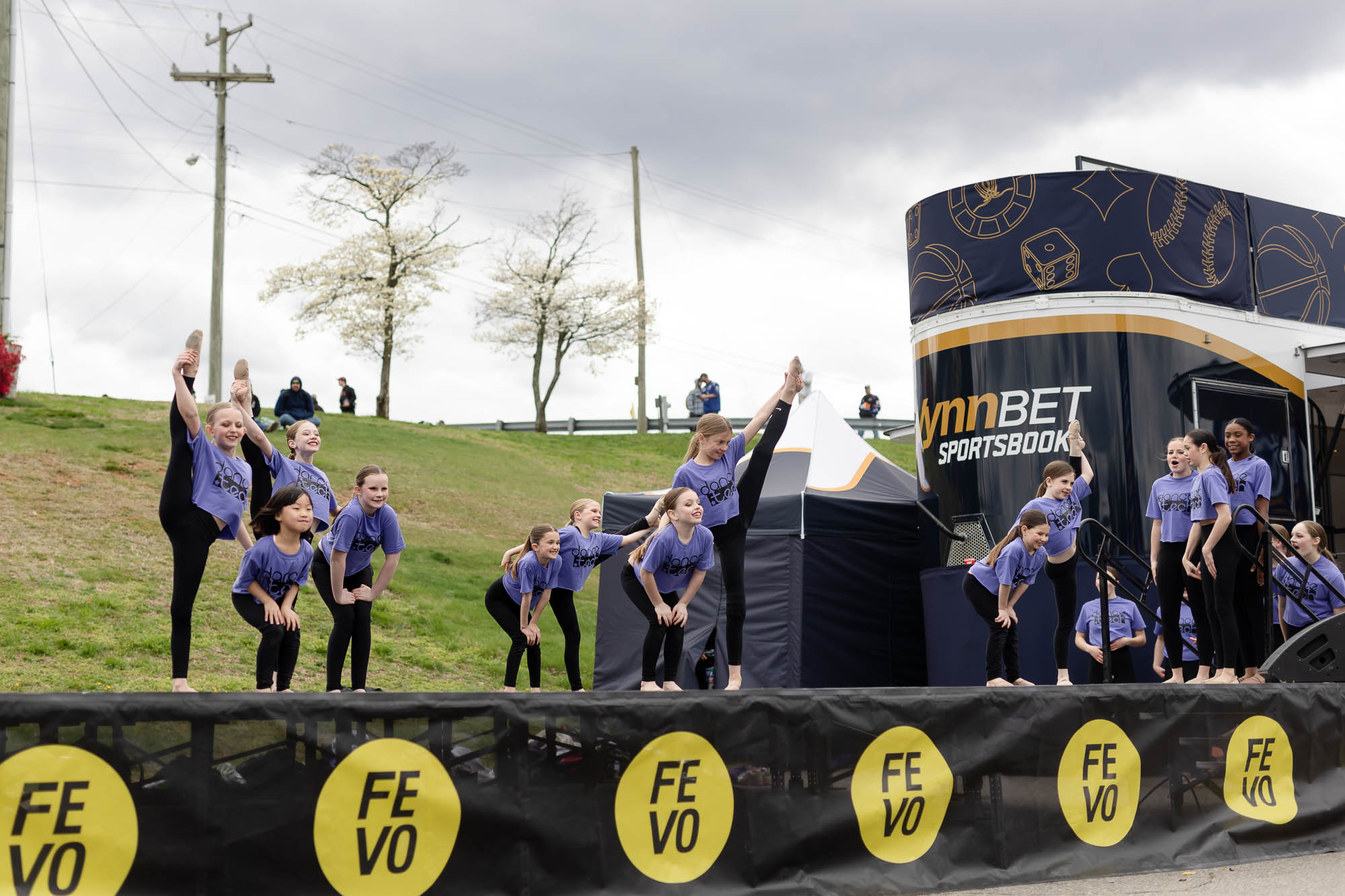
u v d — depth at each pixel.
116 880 3.72
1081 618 7.75
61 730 3.71
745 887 4.66
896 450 30.98
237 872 3.88
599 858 4.43
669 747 4.61
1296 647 6.52
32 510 13.41
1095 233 8.12
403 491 19.55
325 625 11.70
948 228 8.64
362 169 38.66
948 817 5.11
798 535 9.56
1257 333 8.52
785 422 6.63
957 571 8.34
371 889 4.06
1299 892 4.98
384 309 37.69
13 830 3.60
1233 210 8.60
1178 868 5.53
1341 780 6.25
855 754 4.95
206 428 5.82
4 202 20.27
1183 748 5.76
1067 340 8.05
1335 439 9.15
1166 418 7.98
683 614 6.33
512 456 25.91
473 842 4.24
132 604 10.92
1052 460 7.95
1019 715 5.36
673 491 6.14
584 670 12.16
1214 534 6.33
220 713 3.92
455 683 10.80
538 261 40.06
